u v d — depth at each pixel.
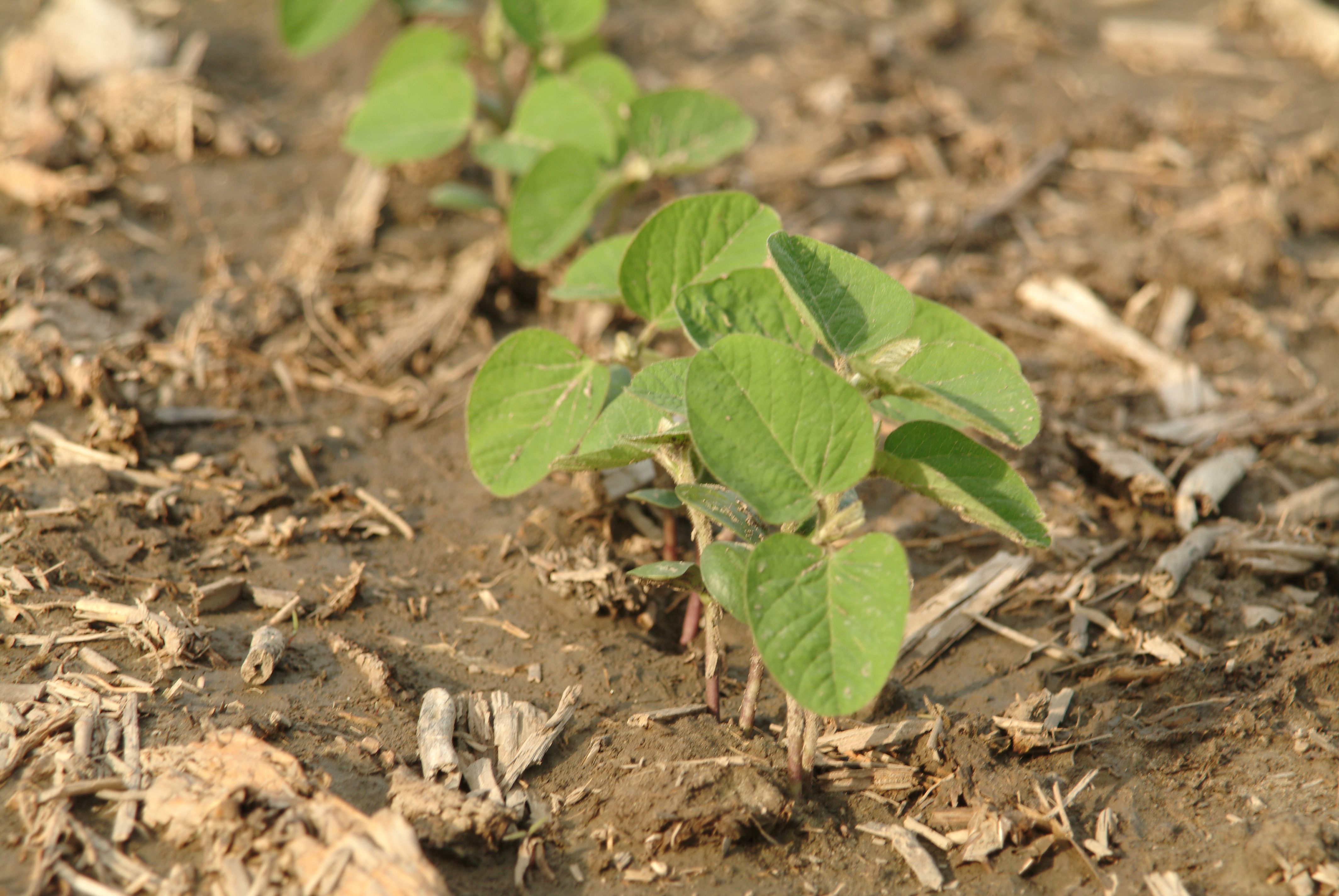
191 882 0.93
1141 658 1.02
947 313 0.97
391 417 1.10
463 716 0.99
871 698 0.91
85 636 0.99
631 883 0.95
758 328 0.96
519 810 0.96
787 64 1.60
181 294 1.14
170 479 1.06
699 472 0.98
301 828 0.94
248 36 1.56
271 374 1.11
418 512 1.07
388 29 1.59
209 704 0.98
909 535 1.07
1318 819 0.96
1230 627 1.03
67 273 1.12
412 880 0.93
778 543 0.93
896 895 0.95
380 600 1.03
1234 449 1.10
